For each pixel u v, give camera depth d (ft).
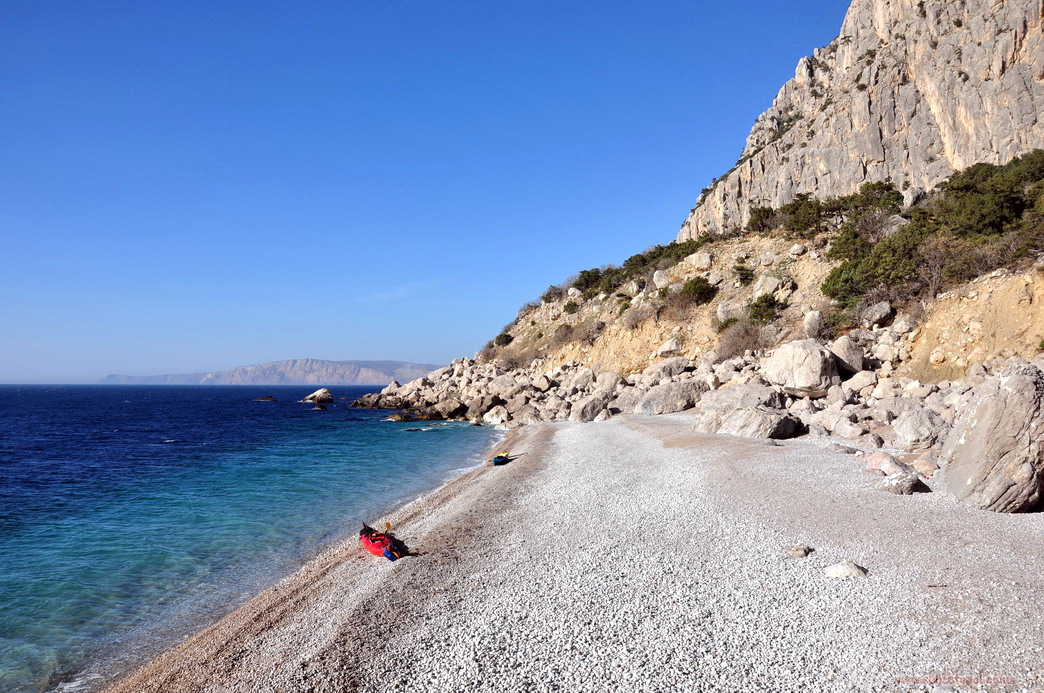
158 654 35.01
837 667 25.96
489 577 40.06
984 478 47.37
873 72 330.34
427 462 107.86
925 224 154.92
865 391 114.32
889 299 142.41
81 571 50.19
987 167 242.99
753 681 25.30
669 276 228.43
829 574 35.78
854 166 321.52
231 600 43.27
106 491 87.04
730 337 171.22
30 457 129.18
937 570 35.27
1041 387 47.60
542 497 64.28
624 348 209.46
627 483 67.05
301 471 99.76
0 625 39.68
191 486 88.84
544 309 295.89
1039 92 251.80
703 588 35.14
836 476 60.49
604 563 40.73
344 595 40.04
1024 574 33.81
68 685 31.96
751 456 73.26
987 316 116.67
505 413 178.50
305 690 27.58
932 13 299.99
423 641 31.32
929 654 26.43
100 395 632.79
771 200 361.51
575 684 25.89
